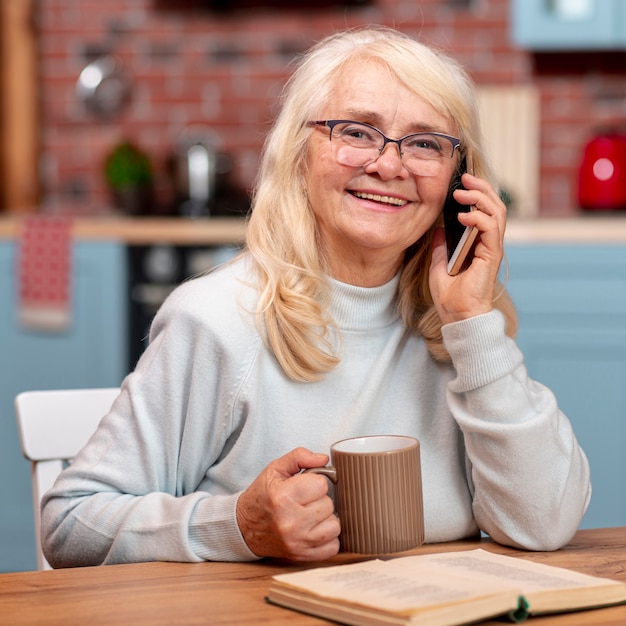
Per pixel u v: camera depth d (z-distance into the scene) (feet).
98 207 14.21
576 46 12.66
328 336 4.80
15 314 12.25
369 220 4.62
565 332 11.63
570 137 13.74
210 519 4.26
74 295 12.19
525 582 3.64
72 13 14.06
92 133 14.17
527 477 4.46
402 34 4.96
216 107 14.08
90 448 4.79
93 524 4.57
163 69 14.07
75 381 12.24
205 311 4.71
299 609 3.62
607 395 11.59
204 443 4.80
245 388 4.68
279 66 13.97
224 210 12.93
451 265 4.70
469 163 4.86
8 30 13.80
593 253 11.52
